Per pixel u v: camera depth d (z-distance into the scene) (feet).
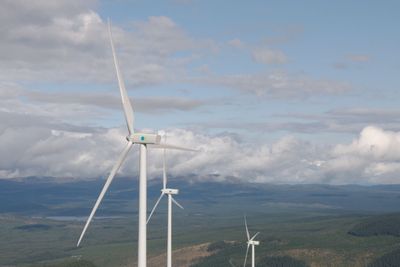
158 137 307.78
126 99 322.75
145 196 303.89
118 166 335.88
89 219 333.62
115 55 333.42
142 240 299.38
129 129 312.91
